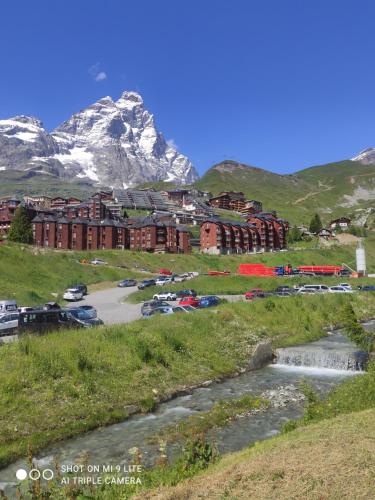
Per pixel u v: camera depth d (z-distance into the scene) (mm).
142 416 25359
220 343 39156
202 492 10719
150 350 32656
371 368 20297
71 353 28547
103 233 163125
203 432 22156
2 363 25984
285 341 45156
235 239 178000
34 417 22766
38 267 93375
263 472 11234
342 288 82438
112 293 85938
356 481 10180
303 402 27078
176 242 172000
